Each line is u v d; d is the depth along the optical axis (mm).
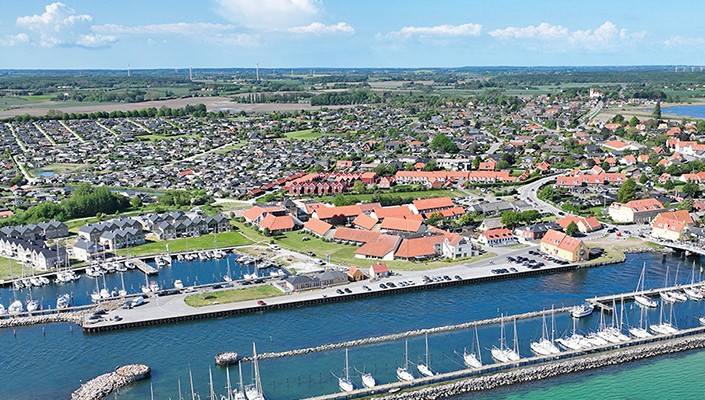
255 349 153500
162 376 150375
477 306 192375
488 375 146125
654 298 197750
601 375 149250
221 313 186125
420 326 177250
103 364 157125
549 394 141250
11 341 170875
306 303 194500
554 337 167250
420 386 142625
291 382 145750
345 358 157250
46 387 146125
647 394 140875
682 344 162000
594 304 190500
